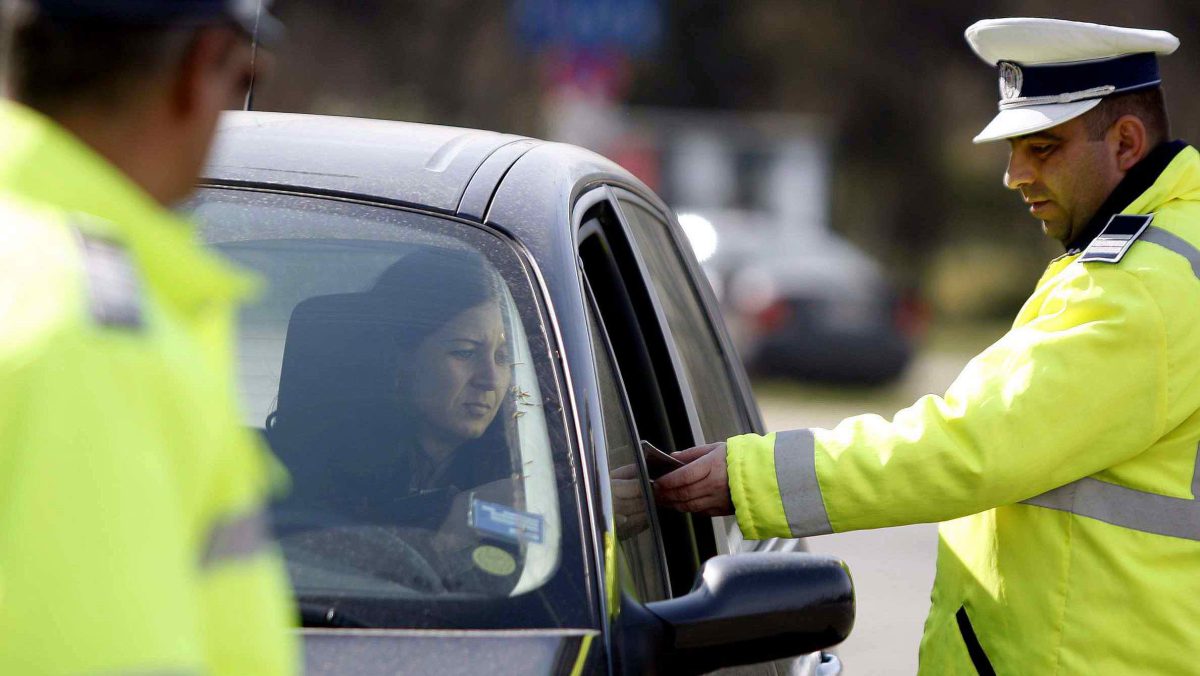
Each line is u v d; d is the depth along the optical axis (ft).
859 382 205.05
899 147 395.34
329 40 335.06
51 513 11.61
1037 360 31.65
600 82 181.98
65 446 11.76
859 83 392.68
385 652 23.26
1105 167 34.47
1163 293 31.40
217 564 13.20
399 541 25.26
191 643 12.13
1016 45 34.53
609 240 35.96
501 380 27.14
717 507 33.14
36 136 13.21
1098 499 32.32
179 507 12.60
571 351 27.71
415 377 27.30
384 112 331.57
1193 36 348.59
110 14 13.71
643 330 36.45
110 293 12.60
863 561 89.71
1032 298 34.27
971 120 392.27
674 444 36.09
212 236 29.04
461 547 25.21
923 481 31.94
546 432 26.58
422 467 26.37
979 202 396.78
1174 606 31.73
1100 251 32.37
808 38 389.80
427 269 28.55
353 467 26.25
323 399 27.12
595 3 180.65
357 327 27.91
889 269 391.24
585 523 25.63
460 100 333.42
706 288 49.21
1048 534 32.68
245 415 27.07
